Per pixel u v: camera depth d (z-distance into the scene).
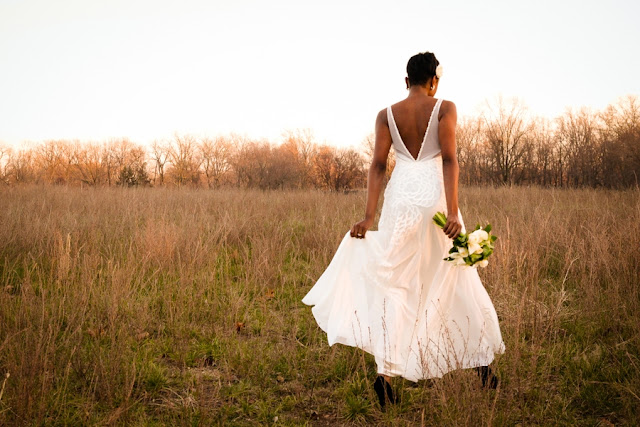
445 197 2.42
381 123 2.58
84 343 2.96
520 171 25.25
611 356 2.82
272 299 4.10
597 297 3.52
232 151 36.28
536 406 2.31
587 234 4.78
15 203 8.12
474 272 2.50
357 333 2.45
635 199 7.50
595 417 2.26
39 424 2.05
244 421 2.31
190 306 3.60
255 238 5.69
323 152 29.19
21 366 2.24
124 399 2.31
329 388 2.63
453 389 2.17
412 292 2.46
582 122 23.83
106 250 5.03
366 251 2.55
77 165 39.25
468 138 26.89
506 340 3.07
